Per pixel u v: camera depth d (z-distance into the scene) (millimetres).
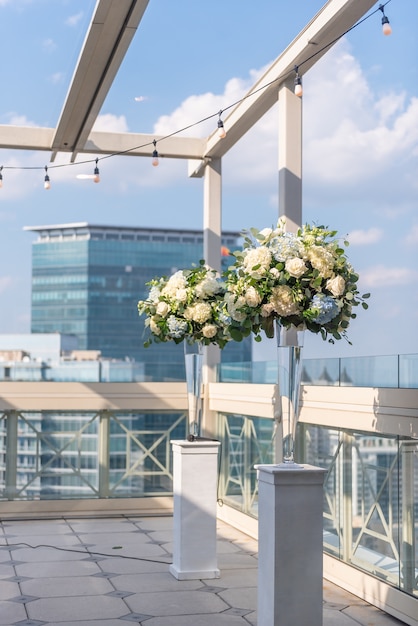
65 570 5867
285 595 3998
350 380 5375
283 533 4008
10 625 4566
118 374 8609
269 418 6914
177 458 5770
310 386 5930
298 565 4016
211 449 5715
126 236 56375
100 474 8578
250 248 4234
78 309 56188
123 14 5188
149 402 8641
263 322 4129
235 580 5590
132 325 56188
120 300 56406
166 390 8672
